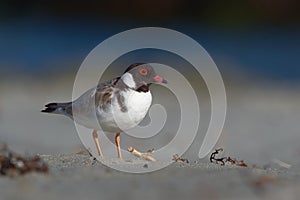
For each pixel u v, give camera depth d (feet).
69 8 134.72
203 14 133.90
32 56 99.04
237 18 131.85
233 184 22.09
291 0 130.41
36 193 20.36
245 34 122.72
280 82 81.76
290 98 69.56
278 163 35.91
